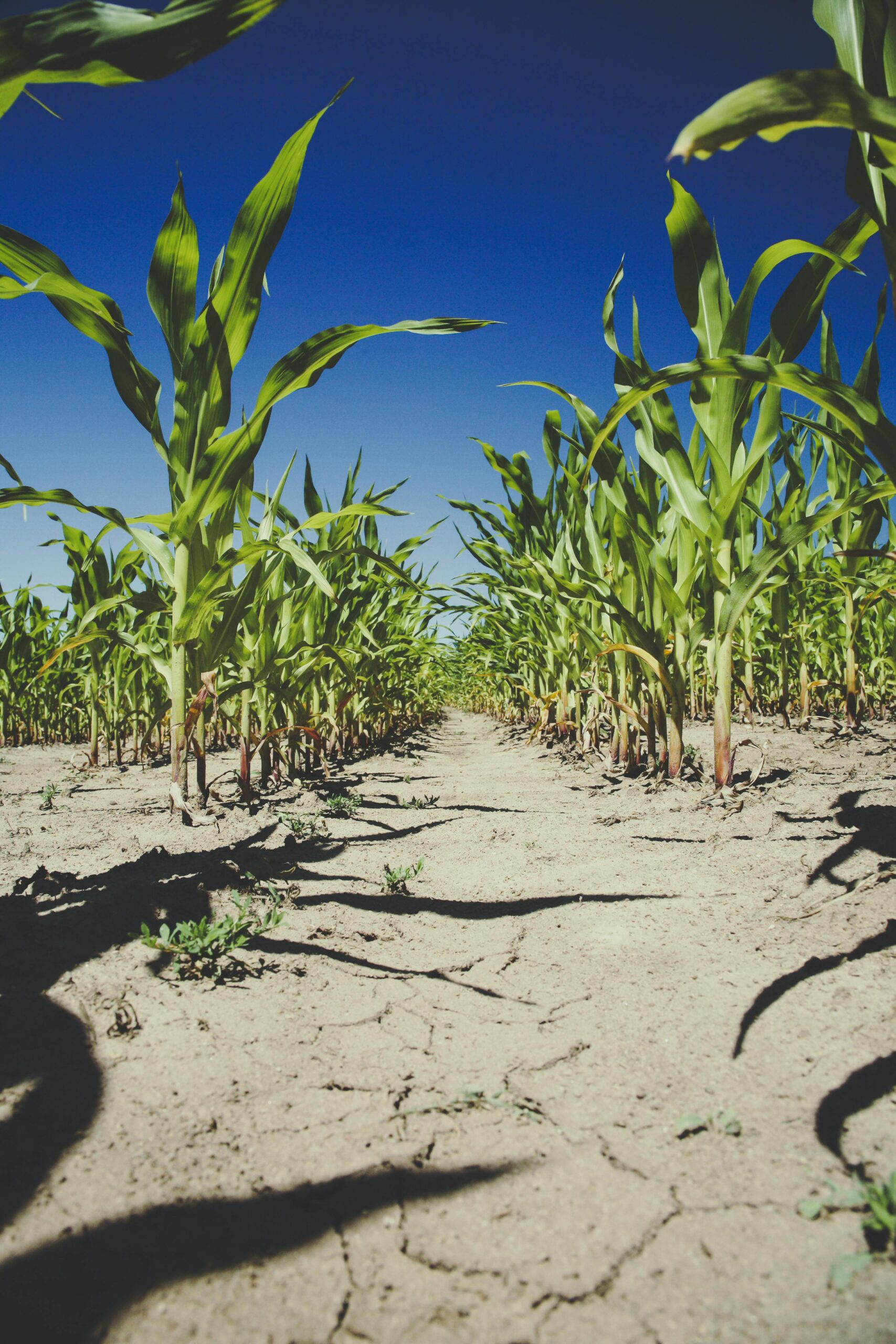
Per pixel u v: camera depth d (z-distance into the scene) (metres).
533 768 4.11
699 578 2.72
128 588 3.84
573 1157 0.81
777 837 1.90
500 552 4.21
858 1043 0.98
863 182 1.14
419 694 7.18
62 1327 0.60
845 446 1.92
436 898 1.74
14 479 2.03
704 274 2.18
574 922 1.54
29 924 1.40
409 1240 0.70
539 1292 0.63
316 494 3.47
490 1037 1.09
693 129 0.69
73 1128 0.86
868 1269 0.64
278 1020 1.13
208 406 2.19
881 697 4.63
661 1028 1.08
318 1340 0.59
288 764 3.65
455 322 1.91
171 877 1.78
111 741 4.69
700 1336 0.58
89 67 0.97
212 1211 0.73
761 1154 0.79
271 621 2.97
